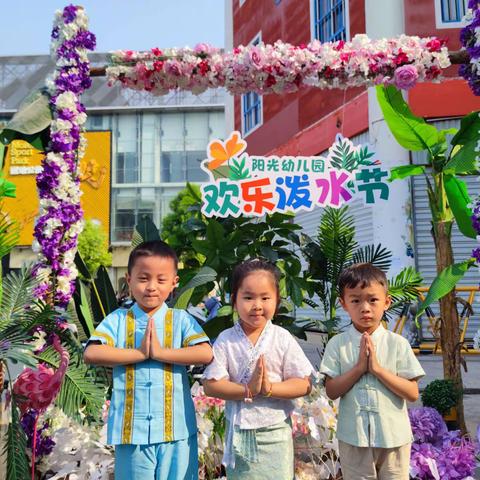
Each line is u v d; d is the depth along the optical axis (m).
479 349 2.98
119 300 4.90
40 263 2.84
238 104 12.39
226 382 1.91
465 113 6.82
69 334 2.60
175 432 1.86
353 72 3.22
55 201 2.92
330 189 3.83
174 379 1.92
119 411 1.87
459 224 3.50
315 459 2.58
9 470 2.19
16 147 21.05
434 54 3.20
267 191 3.82
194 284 3.24
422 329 6.86
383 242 7.06
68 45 3.05
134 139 30.05
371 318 2.07
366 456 2.02
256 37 11.27
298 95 9.39
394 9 7.11
